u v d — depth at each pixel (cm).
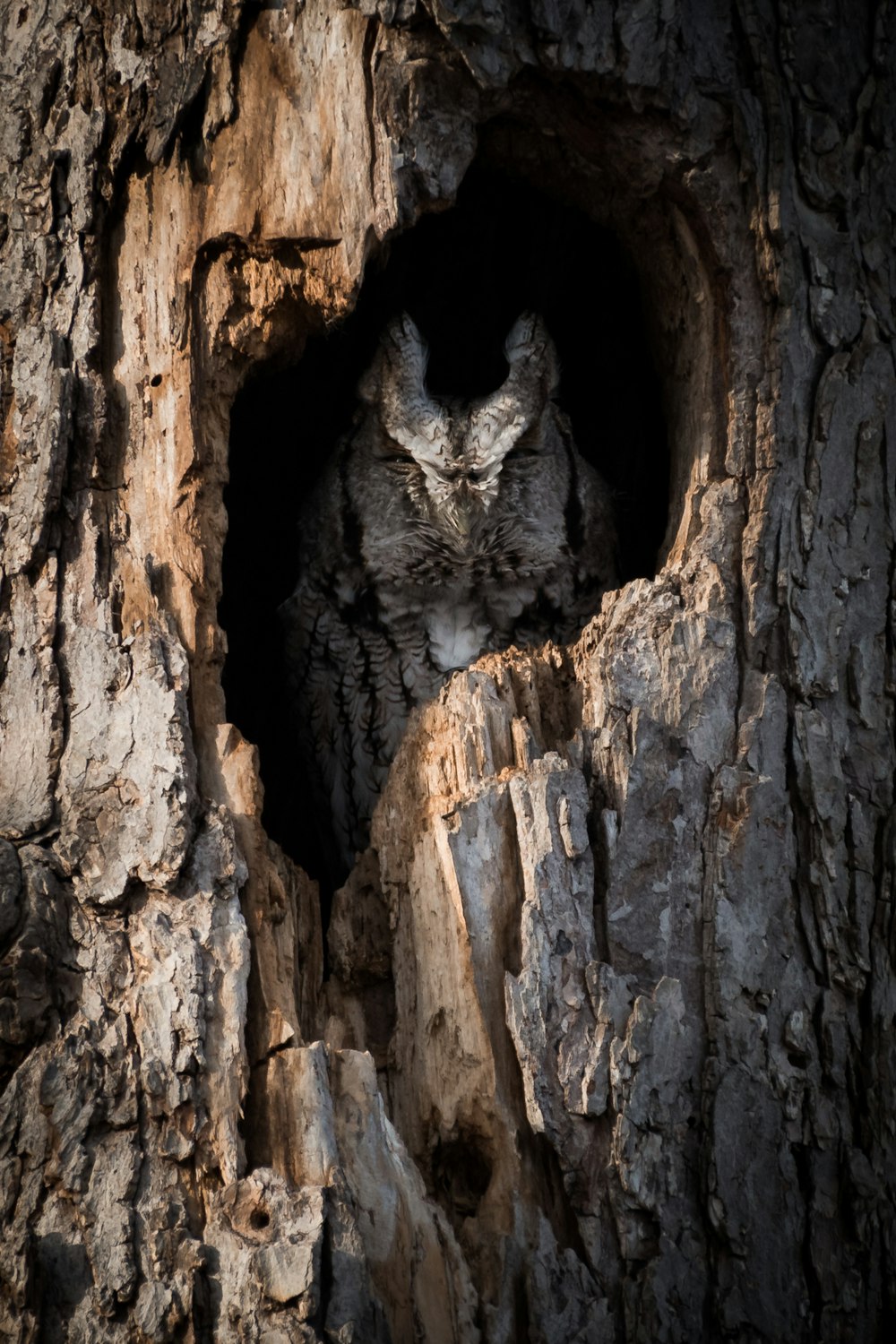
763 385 522
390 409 699
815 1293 459
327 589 731
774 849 491
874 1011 482
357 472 725
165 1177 426
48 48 541
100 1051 439
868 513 518
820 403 521
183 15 528
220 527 520
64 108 535
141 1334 403
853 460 520
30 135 537
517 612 735
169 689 477
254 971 457
